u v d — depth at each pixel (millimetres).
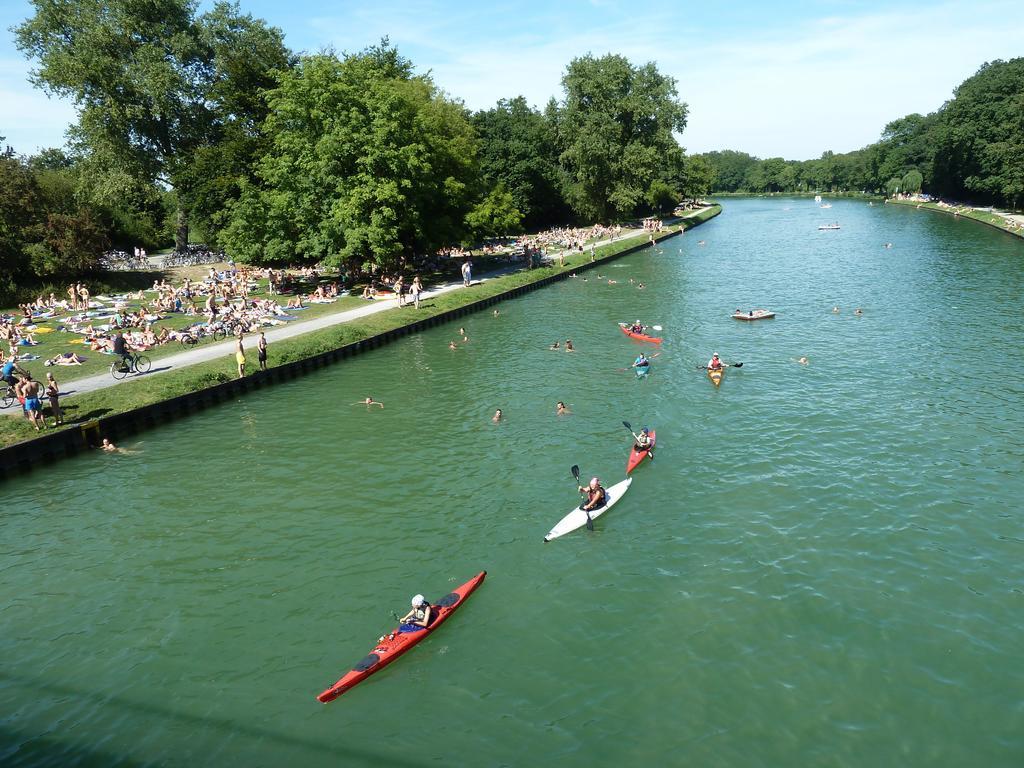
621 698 17922
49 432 33969
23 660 20109
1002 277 72375
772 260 95125
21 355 46875
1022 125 128625
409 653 19875
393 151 63469
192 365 44531
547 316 62812
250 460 33531
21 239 65500
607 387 41719
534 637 20375
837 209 198875
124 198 90688
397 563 24375
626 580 22844
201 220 82750
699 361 46281
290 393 43500
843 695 17672
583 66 127125
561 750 16438
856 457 30797
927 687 17797
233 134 77125
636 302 67812
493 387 42844
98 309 60781
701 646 19625
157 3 80812
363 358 51062
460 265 88375
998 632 19656
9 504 29797
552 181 136750
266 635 20891
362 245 64438
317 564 24484
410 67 82312
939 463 29891
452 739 16891
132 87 78000
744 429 34438
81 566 24875
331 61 65875
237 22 86188
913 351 46406
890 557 23344
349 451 34156
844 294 67438
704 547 24469
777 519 26016
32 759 16656
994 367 42219
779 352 47656
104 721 17797
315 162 64062
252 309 59625
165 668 19641
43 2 78562
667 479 29625
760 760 15891
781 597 21516
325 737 17094
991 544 23875
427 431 36281
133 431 37188
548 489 29359
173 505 29203
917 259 88812
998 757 15734
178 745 16984
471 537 25875
